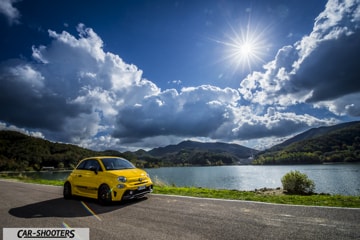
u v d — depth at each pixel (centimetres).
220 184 4756
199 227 439
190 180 6041
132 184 691
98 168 768
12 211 644
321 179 5456
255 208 575
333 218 465
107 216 556
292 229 408
